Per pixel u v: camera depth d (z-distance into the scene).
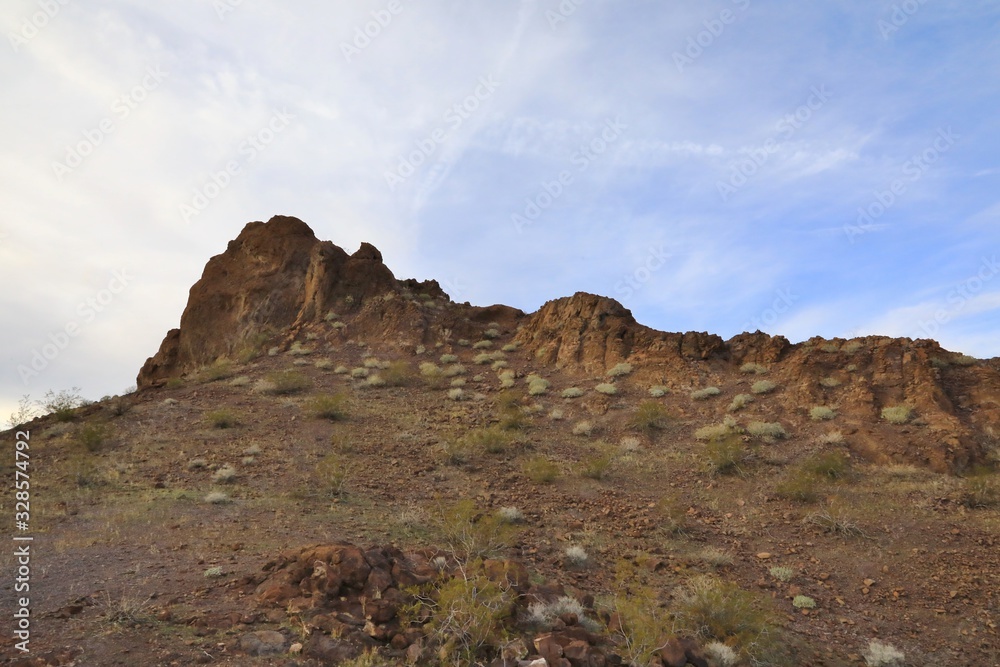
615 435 23.28
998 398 21.81
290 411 24.75
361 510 14.52
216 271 41.97
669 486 18.61
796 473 18.53
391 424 23.50
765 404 24.05
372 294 38.81
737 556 14.31
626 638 8.01
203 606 7.94
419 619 7.59
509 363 31.77
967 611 12.08
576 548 13.05
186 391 28.05
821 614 11.97
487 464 19.70
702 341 29.03
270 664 6.48
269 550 10.81
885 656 10.27
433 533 13.28
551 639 7.30
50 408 25.83
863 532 15.16
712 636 9.79
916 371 23.50
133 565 9.73
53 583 8.84
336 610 7.66
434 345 34.59
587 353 30.45
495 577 9.07
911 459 19.12
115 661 6.33
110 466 17.62
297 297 38.88
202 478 16.72
